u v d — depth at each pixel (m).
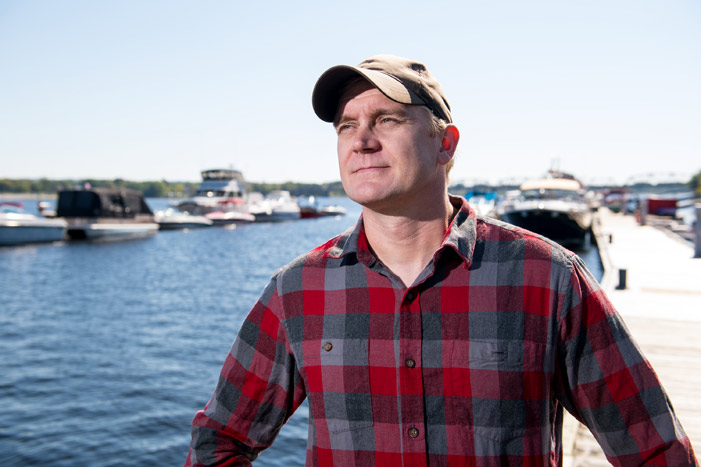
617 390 1.21
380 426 1.25
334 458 1.29
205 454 1.43
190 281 22.16
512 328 1.21
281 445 6.95
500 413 1.19
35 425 7.60
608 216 41.34
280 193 66.94
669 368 5.31
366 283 1.31
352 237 1.36
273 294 1.42
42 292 19.33
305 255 1.43
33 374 9.81
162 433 7.36
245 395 1.44
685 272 11.97
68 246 34.91
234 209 55.16
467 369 1.21
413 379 1.23
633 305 8.38
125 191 41.72
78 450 6.87
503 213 25.22
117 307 16.58
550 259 1.25
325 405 1.30
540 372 1.21
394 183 1.27
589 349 1.22
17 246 33.59
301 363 1.35
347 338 1.29
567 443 3.73
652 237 21.84
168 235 44.75
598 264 20.69
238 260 29.80
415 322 1.25
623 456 1.24
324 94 1.36
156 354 11.08
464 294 1.24
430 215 1.33
